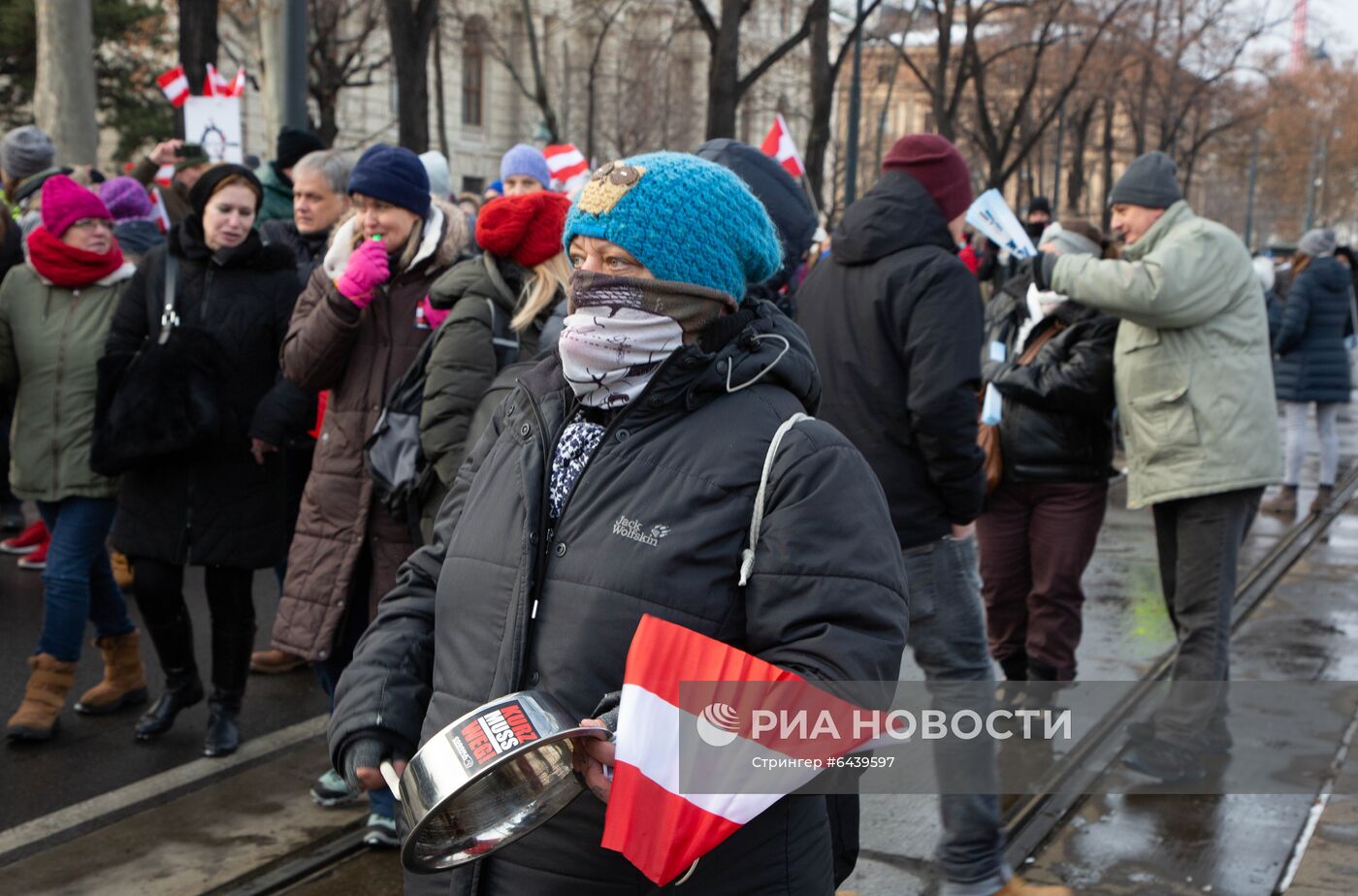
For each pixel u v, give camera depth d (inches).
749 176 128.3
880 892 130.5
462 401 124.9
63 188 177.0
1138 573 271.1
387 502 132.1
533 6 1512.1
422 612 78.4
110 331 167.5
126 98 1013.8
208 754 167.5
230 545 161.5
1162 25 1171.3
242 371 161.5
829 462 67.1
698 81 1587.1
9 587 246.7
